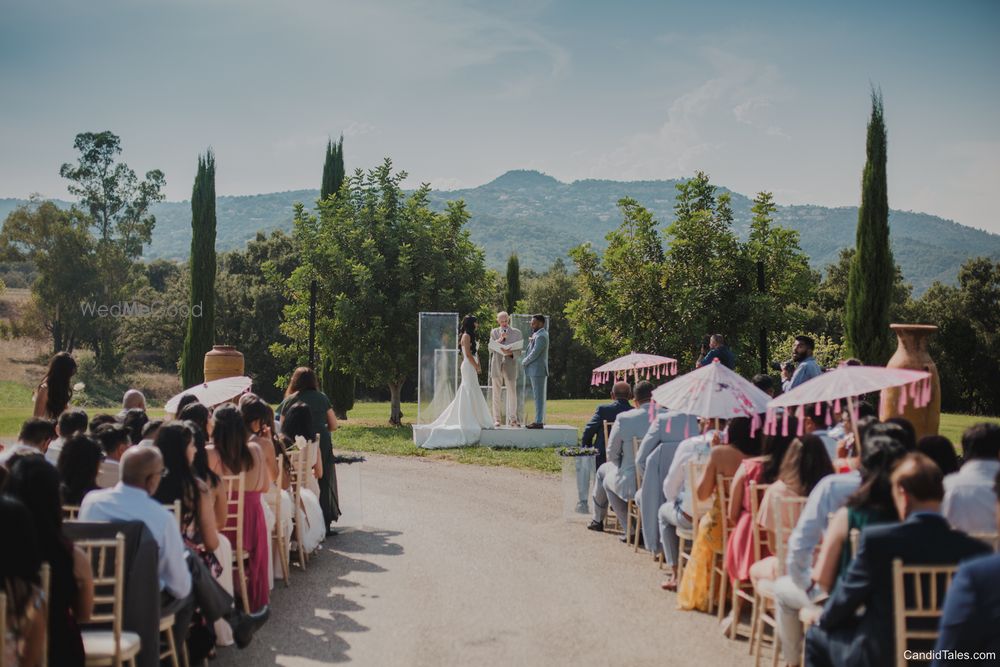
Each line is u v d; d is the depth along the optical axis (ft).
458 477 53.06
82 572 16.70
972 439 20.03
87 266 213.25
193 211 99.71
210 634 21.81
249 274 217.97
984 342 176.65
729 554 24.66
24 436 25.46
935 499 15.88
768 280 76.43
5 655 13.78
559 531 38.50
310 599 28.09
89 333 215.10
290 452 32.63
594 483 40.24
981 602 13.19
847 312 58.85
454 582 30.09
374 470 55.62
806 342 44.19
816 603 19.49
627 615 26.37
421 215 94.32
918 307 181.88
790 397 23.93
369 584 29.91
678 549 30.37
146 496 19.70
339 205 94.79
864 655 15.62
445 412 66.64
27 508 14.84
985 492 19.44
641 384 36.55
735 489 25.12
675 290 74.08
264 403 30.37
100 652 17.15
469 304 93.40
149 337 211.82
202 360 99.19
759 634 21.76
